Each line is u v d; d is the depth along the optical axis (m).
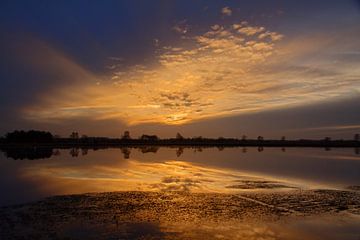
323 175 32.31
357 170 37.22
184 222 14.59
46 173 33.38
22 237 12.53
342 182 27.25
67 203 18.36
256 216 15.66
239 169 38.81
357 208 17.44
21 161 49.34
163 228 13.73
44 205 17.84
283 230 13.66
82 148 104.06
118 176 31.16
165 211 16.55
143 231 13.34
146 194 21.20
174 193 21.66
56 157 58.78
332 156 68.31
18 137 132.75
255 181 27.86
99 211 16.48
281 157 64.06
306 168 40.12
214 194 21.36
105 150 90.81
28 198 19.86
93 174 32.72
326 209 17.19
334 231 13.61
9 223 14.31
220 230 13.55
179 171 36.16
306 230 13.69
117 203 18.39
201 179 29.14
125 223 14.38
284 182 27.25
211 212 16.38
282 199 19.72
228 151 94.69
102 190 22.80
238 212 16.41
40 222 14.46
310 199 19.75
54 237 12.55
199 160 54.34
